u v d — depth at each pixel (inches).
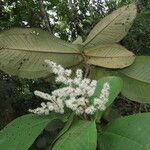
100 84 11.3
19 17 39.4
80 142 9.1
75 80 10.9
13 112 39.9
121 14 13.1
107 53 12.9
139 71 13.3
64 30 35.5
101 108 10.6
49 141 16.0
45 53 13.1
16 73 13.4
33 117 11.3
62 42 13.0
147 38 28.7
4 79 39.2
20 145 10.4
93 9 31.9
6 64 13.3
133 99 13.3
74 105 10.6
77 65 13.3
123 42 29.0
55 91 11.0
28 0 38.5
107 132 10.1
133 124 9.8
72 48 13.0
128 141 9.6
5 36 12.8
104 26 13.1
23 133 10.7
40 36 12.9
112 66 13.0
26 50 13.1
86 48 13.1
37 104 39.6
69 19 33.8
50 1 37.9
